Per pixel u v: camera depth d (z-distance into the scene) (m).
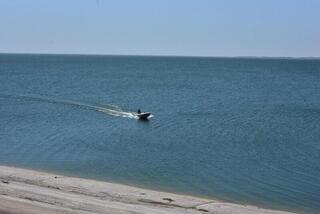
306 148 42.47
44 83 114.38
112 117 60.00
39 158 36.19
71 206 20.50
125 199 24.05
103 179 30.31
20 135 45.97
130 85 115.31
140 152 39.06
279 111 70.62
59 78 135.62
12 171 30.22
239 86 121.00
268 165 35.53
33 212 18.72
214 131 50.62
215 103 80.44
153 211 20.89
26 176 28.78
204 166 34.72
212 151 40.22
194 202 24.44
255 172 33.31
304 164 36.06
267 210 24.02
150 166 34.28
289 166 35.31
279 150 41.34
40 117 58.31
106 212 19.86
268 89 113.44
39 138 44.47
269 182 30.69
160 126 53.31
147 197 24.92
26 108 67.00
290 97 94.62
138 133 48.44
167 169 33.56
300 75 180.62
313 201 26.83
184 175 32.03
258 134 49.41
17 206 19.41
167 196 25.58
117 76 153.50
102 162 35.19
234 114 65.81
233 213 22.67
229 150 40.81
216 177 31.67
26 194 22.25
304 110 72.56
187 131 50.22
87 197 23.33
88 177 30.67
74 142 42.91
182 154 38.69
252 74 184.50
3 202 19.89
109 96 87.38
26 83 113.19
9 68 196.25
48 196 22.23
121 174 31.86
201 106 75.50
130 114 63.12
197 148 41.34
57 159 35.94
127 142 43.47
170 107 73.19
